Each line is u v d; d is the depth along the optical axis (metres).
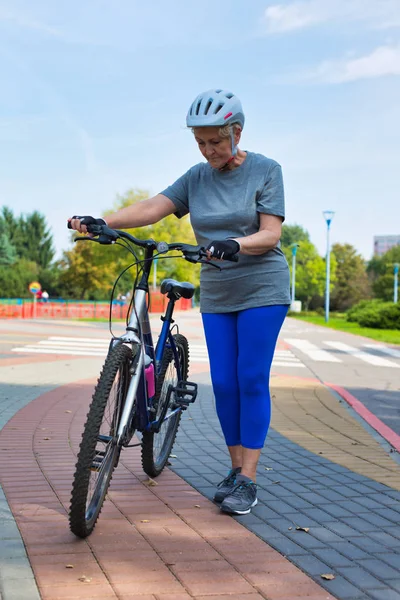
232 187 3.65
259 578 2.73
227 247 3.21
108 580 2.64
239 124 3.51
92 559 2.85
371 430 6.75
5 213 89.88
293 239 122.06
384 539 3.29
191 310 59.47
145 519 3.44
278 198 3.61
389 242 185.50
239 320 3.72
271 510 3.71
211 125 3.38
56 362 12.46
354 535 3.33
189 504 3.75
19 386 8.95
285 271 3.73
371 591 2.64
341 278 95.06
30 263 81.12
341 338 24.33
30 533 3.13
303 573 2.80
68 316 38.50
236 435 3.88
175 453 5.17
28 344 16.36
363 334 28.12
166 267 52.56
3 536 3.06
